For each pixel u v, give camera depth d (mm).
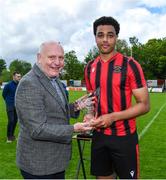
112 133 5020
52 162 4449
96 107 5070
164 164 9844
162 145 12664
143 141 13531
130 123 5039
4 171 8883
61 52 4496
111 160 5164
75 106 5059
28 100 4324
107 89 4988
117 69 4969
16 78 12766
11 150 11430
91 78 5145
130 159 5020
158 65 101875
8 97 12703
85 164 9484
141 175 8727
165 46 104688
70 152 4676
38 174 4422
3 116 22719
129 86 4984
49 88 4445
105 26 4965
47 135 4328
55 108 4461
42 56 4484
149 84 83062
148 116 22828
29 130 4348
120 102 4957
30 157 4430
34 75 4430
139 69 4953
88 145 11984
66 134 4414
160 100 40562
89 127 4578
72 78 102938
